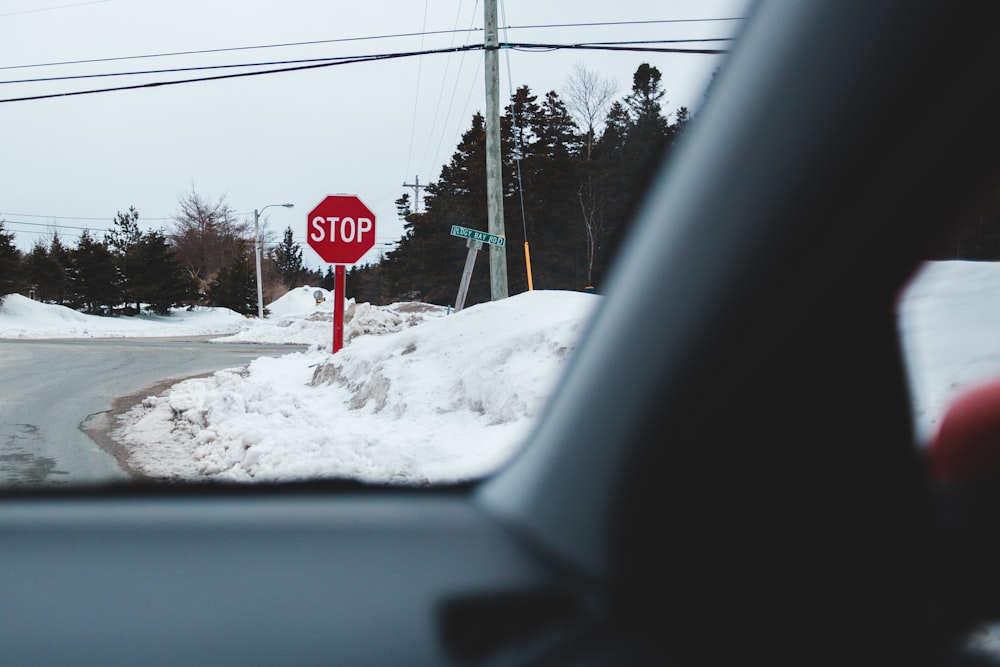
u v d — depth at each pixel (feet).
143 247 182.70
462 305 38.65
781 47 4.15
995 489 3.56
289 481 5.93
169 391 35.58
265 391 29.17
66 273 172.24
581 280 140.36
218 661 3.18
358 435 20.48
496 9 52.80
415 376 26.35
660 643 3.65
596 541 4.22
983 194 3.95
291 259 321.32
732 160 4.27
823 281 4.13
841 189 3.99
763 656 3.62
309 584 3.81
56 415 28.30
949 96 3.80
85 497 5.45
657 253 4.52
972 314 10.55
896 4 3.84
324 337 88.33
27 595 3.63
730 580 4.12
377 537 4.44
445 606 3.69
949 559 3.72
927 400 5.45
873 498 4.22
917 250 4.06
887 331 4.28
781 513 4.27
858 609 3.92
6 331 103.04
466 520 4.76
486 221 160.25
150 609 3.53
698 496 4.25
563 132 149.18
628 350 4.50
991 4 3.69
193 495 5.53
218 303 223.10
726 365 4.25
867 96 3.91
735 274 4.23
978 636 3.60
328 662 3.23
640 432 4.36
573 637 3.63
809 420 4.31
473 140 181.57
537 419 5.06
